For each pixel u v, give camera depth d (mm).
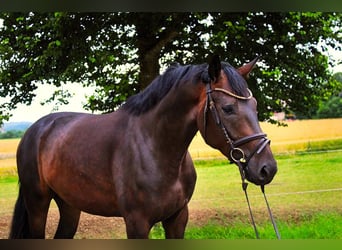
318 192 6547
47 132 3113
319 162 7914
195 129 2426
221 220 5758
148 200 2385
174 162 2410
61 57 4688
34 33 4789
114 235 5449
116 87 5098
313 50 5191
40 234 3229
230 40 4852
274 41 4836
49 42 4773
